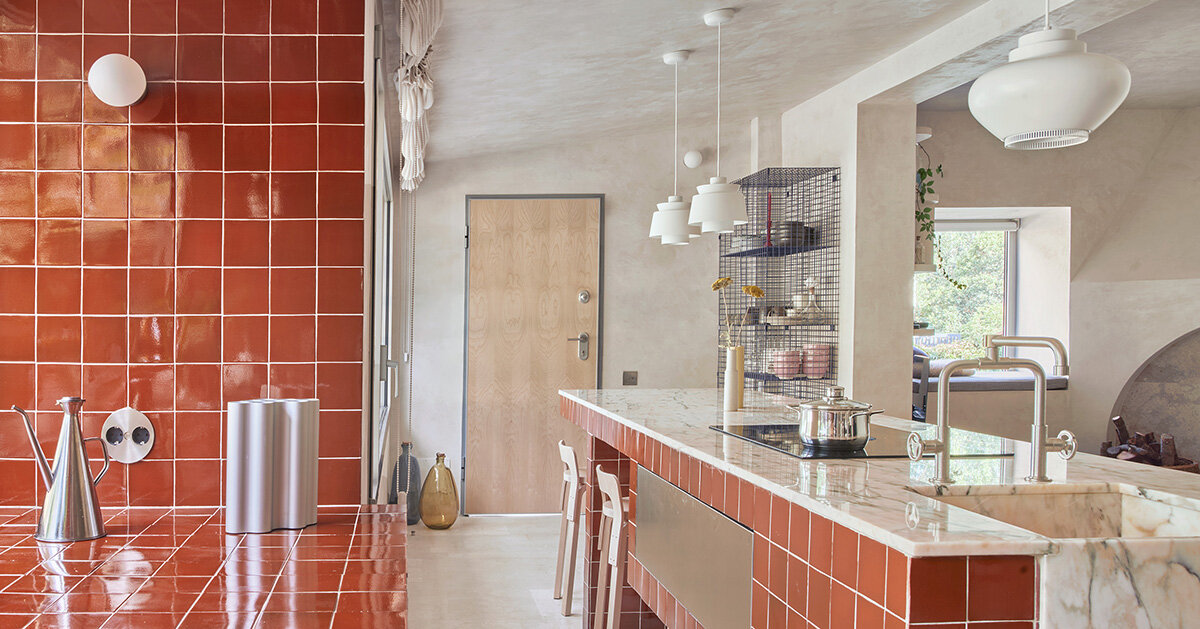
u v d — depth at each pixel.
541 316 5.91
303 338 2.14
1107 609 1.42
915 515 1.57
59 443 1.84
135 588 1.48
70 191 2.09
